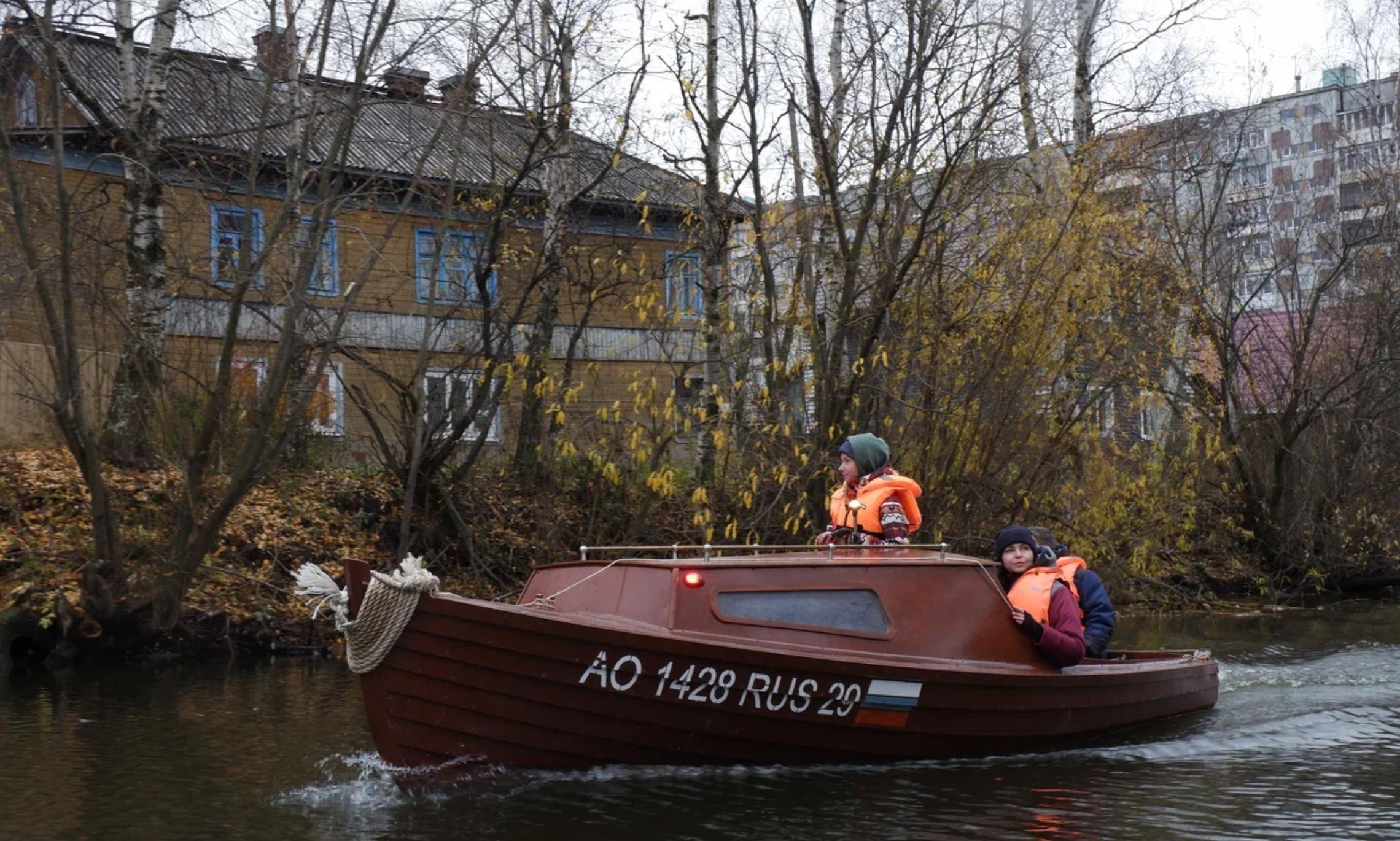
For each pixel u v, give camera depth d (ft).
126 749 26.55
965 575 26.27
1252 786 23.52
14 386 49.75
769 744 24.07
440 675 22.45
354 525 51.52
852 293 47.34
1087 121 63.52
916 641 25.38
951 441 49.42
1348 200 89.97
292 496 51.44
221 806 21.95
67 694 33.78
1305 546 70.59
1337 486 70.95
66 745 26.99
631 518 53.88
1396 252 73.56
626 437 50.96
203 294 46.11
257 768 24.76
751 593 24.30
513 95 46.85
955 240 49.49
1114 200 54.08
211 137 43.11
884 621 25.21
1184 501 62.85
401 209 43.98
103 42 45.52
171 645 41.60
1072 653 26.68
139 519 42.73
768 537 47.88
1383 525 70.79
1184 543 67.21
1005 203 49.70
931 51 45.91
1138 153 57.00
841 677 24.02
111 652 40.50
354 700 32.94
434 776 22.86
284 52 43.34
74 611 39.75
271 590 45.78
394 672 22.43
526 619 22.18
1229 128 84.38
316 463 55.42
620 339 64.54
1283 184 101.35
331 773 24.29
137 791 22.98
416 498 52.80
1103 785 23.54
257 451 40.34
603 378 63.31
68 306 37.96
